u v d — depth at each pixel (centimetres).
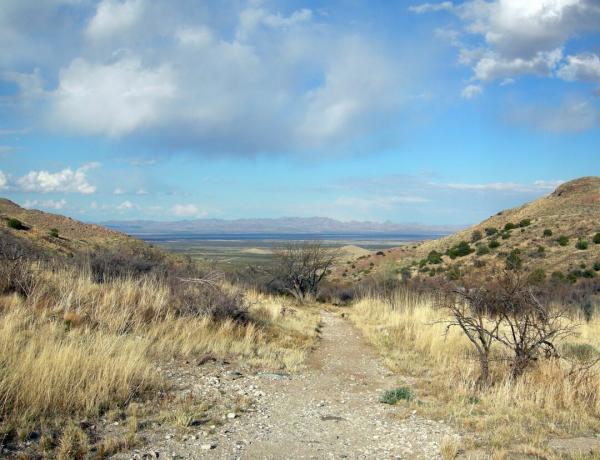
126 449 538
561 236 4056
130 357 780
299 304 2564
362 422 704
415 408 775
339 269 5844
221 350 1098
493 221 6094
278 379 952
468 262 4200
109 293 1271
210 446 562
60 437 546
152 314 1220
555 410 753
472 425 682
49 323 966
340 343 1483
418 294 2239
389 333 1591
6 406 584
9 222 3025
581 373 878
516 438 626
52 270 1412
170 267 1805
